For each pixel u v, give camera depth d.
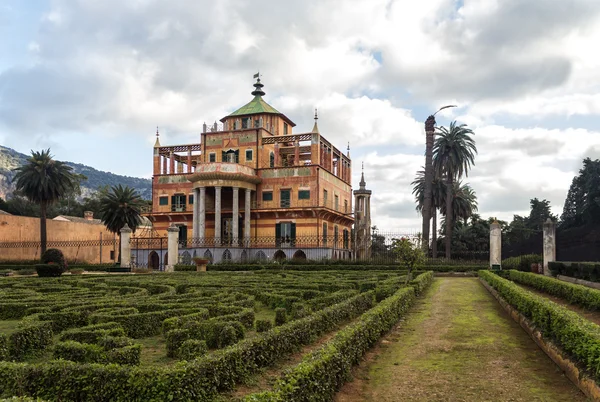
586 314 17.66
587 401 9.10
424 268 45.03
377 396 9.68
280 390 7.17
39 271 39.56
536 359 12.15
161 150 69.50
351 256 62.31
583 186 51.88
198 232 61.69
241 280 30.58
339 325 16.14
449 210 63.69
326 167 67.00
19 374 8.22
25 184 61.56
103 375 8.14
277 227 62.59
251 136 64.94
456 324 16.92
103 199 63.56
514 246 43.03
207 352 10.92
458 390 9.95
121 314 15.52
